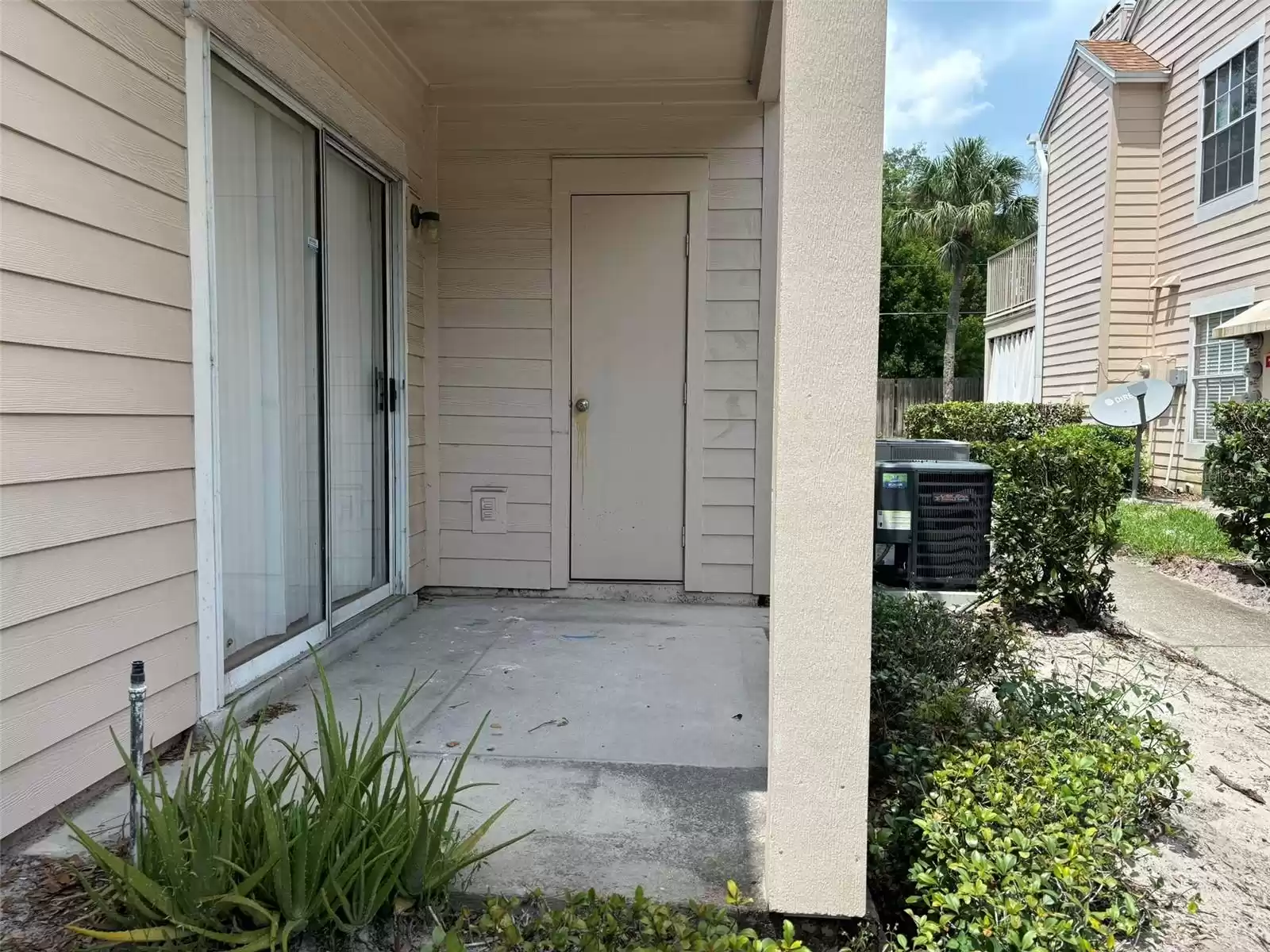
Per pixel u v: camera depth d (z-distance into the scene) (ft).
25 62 6.42
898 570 15.64
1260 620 15.83
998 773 7.25
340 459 12.56
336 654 11.77
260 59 9.60
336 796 5.82
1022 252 48.16
